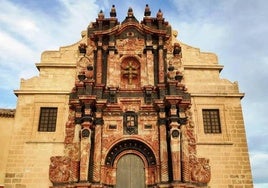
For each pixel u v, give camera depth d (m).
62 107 27.33
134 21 31.09
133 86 28.77
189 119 27.12
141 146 26.56
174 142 25.11
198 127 26.94
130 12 31.44
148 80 28.44
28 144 25.86
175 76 28.42
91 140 25.64
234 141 26.55
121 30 30.34
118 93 28.00
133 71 29.31
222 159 25.86
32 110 27.14
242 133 26.88
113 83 28.33
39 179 24.78
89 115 25.92
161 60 29.03
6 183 24.61
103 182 24.98
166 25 31.05
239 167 25.66
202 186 24.86
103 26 30.86
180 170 24.38
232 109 27.77
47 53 29.44
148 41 29.81
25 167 25.12
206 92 28.23
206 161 25.67
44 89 27.89
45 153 25.61
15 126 26.47
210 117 27.62
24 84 28.05
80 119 26.23
